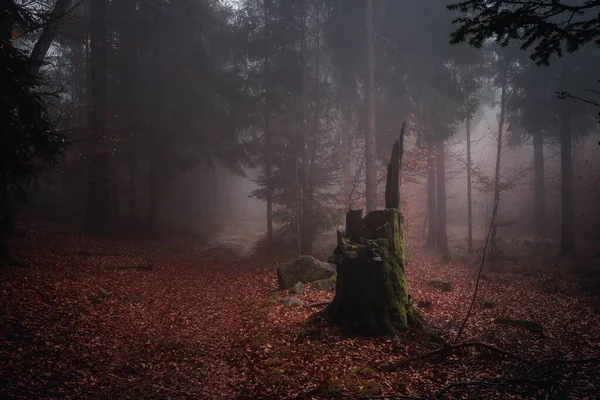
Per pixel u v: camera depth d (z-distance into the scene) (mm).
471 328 9133
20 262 12609
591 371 6422
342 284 8609
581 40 4895
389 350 7395
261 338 8328
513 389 5730
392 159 10000
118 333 8594
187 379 6453
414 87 22203
